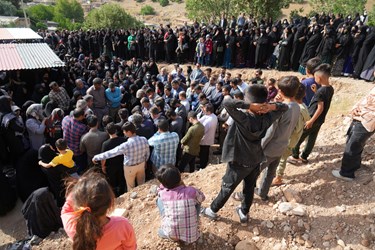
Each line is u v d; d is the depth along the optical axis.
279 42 12.48
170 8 93.44
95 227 1.96
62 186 5.01
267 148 3.69
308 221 3.86
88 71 11.63
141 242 3.82
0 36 10.97
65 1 85.19
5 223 5.40
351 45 10.62
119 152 5.03
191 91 9.26
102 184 2.05
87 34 18.73
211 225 3.92
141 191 5.03
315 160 5.05
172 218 3.39
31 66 8.73
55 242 4.32
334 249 3.46
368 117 3.89
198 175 5.30
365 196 4.02
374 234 3.53
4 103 5.89
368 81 10.23
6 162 6.17
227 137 3.33
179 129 6.70
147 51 16.84
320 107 4.29
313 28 11.61
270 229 3.83
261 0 18.52
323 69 4.29
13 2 72.75
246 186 3.68
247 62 13.70
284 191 4.37
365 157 4.81
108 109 8.45
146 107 7.30
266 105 2.99
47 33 20.86
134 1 104.81
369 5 42.34
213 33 14.15
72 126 5.92
